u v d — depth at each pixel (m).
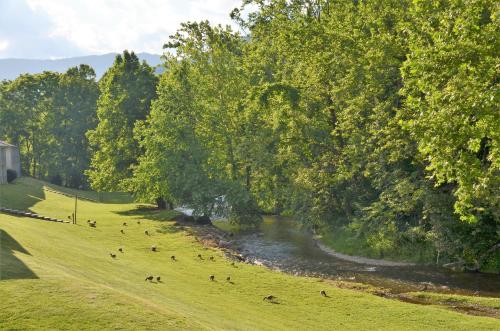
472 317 22.19
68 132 98.12
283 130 51.88
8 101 100.88
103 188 66.19
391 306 23.59
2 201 52.50
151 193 55.53
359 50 44.03
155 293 20.73
